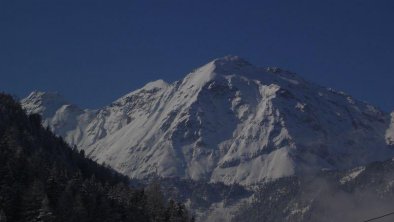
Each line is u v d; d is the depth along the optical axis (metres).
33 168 190.50
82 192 187.38
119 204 195.12
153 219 199.38
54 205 175.62
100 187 199.75
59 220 166.88
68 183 187.00
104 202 185.75
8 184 175.50
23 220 161.62
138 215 195.50
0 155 187.88
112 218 184.62
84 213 173.25
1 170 178.88
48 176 190.62
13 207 164.12
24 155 194.75
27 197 164.62
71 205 172.62
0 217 150.00
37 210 162.25
